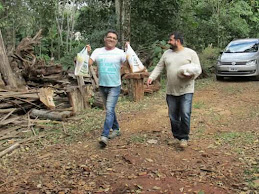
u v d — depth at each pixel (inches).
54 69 395.9
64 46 826.2
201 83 503.8
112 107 212.4
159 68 203.5
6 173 181.9
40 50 741.9
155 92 417.4
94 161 190.9
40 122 280.7
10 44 581.6
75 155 203.3
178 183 158.9
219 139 222.8
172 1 622.5
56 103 349.4
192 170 172.7
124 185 158.9
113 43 207.9
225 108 323.6
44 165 189.6
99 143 210.7
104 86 213.0
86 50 212.7
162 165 181.0
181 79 189.9
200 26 775.7
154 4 616.1
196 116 292.4
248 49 525.0
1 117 282.2
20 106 304.3
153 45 541.0
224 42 805.2
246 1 1010.1
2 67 349.1
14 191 159.0
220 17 823.7
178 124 204.5
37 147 225.1
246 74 495.8
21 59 416.5
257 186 151.9
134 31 623.8
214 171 170.1
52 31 782.5
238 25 843.4
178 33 191.3
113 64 208.4
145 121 279.3
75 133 253.0
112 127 233.5
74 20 860.6
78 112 323.0
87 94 342.3
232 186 153.9
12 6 562.3
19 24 603.8
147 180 163.3
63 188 158.9
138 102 363.3
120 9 531.2
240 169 171.8
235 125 260.7
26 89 344.8
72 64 599.2
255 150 198.4
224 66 509.0
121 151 204.7
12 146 221.0
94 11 687.1
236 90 426.0
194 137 230.4
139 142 221.8
